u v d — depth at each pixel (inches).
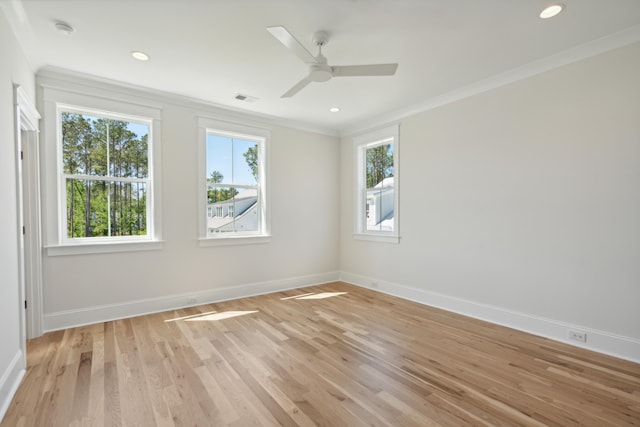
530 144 118.4
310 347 106.6
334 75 93.9
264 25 91.5
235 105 159.5
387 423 68.2
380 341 111.6
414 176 162.9
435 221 152.9
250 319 134.5
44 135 118.3
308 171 197.9
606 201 100.9
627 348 96.8
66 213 125.9
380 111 170.4
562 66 109.7
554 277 112.7
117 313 133.7
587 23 90.7
